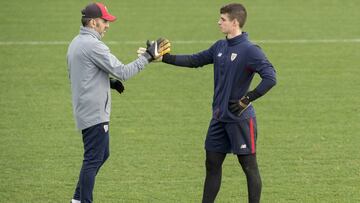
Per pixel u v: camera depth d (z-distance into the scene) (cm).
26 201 3203
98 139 2945
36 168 3622
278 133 4206
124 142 4031
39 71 5541
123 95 4984
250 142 2916
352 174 3547
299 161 3738
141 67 2939
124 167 3653
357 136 4147
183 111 4644
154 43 2975
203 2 8256
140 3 8162
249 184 2950
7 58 5894
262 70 2819
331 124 4375
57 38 6562
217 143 2950
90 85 2898
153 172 3588
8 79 5316
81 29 2936
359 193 3300
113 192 3322
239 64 2847
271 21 7331
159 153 3866
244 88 2888
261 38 6662
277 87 5178
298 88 5159
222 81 2894
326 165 3675
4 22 7106
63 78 5375
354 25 7162
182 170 3619
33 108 4653
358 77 5444
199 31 6931
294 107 4722
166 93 5047
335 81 5334
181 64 3036
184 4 8138
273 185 3403
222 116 2895
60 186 3394
